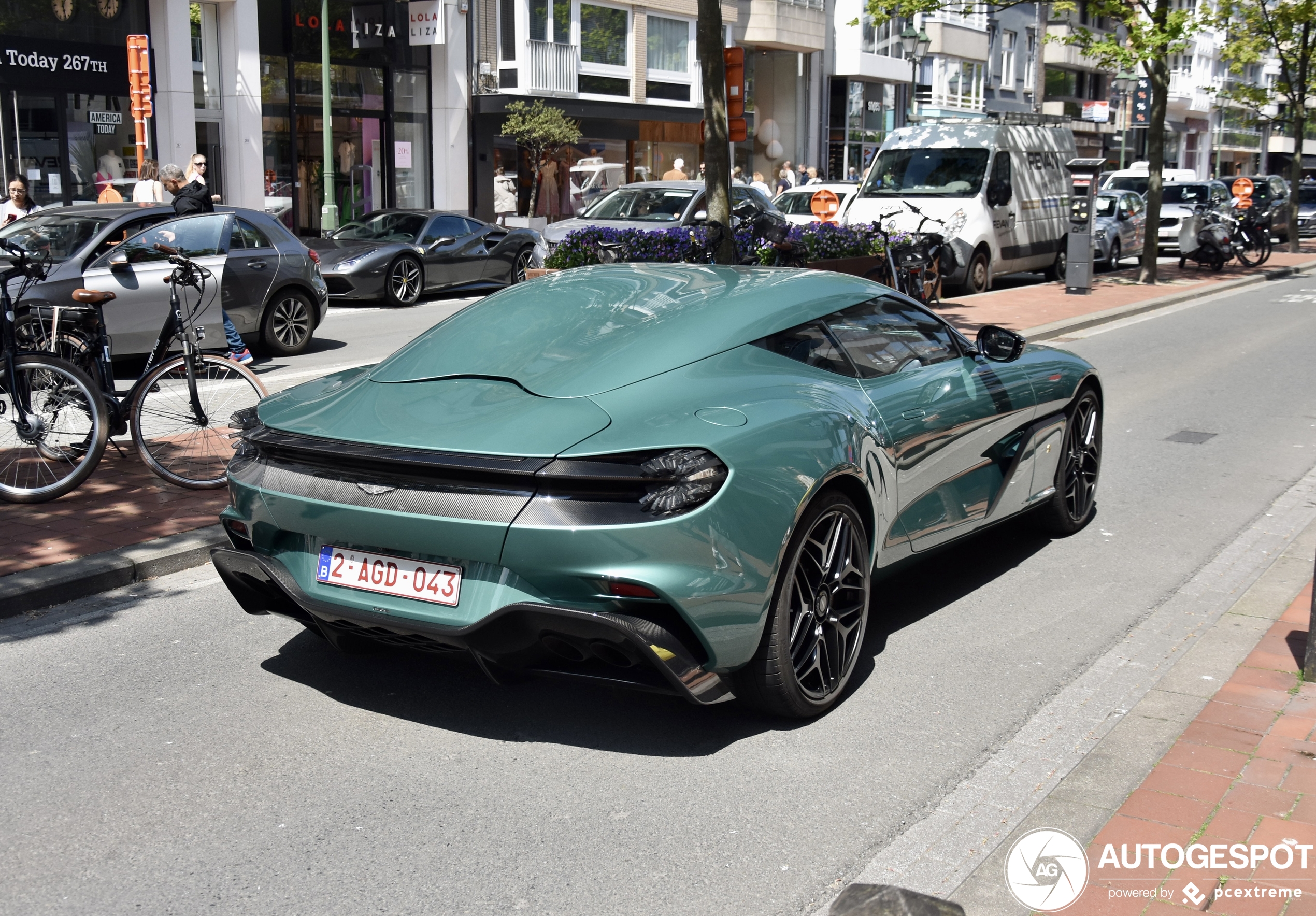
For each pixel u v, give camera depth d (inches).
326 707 166.6
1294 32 1285.7
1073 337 582.9
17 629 197.6
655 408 146.5
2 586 205.2
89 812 137.8
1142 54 806.5
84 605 209.5
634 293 179.6
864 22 1585.9
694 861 127.6
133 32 854.5
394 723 161.6
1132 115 1736.0
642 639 134.6
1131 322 649.0
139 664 182.4
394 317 633.0
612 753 152.6
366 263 665.0
